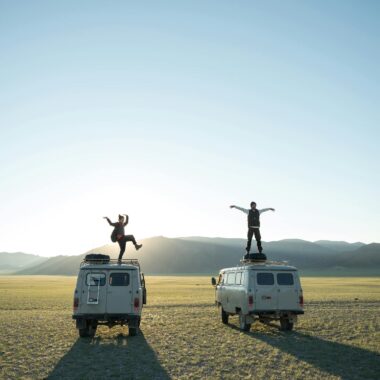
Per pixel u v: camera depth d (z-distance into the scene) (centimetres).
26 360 1391
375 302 3772
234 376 1170
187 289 6556
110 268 1842
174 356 1448
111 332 2053
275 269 1997
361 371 1221
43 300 4272
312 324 2253
